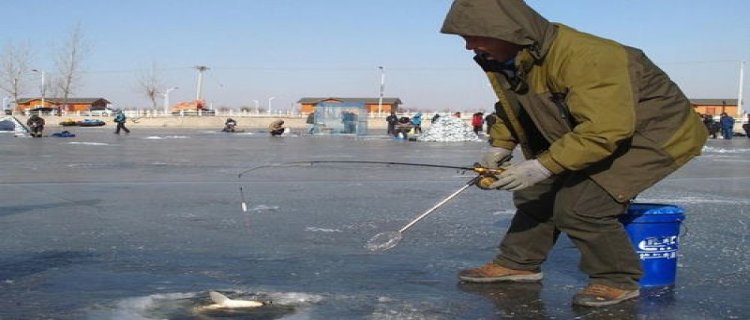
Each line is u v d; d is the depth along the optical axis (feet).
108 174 38.70
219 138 106.11
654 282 13.19
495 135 13.65
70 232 19.20
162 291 12.74
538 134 12.98
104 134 120.98
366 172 41.88
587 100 10.67
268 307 11.75
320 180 36.06
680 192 31.55
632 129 10.69
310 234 19.15
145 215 22.65
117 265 14.96
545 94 11.40
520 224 13.58
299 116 264.52
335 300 12.23
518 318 11.25
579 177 11.77
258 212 23.54
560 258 15.94
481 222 21.50
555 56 11.02
